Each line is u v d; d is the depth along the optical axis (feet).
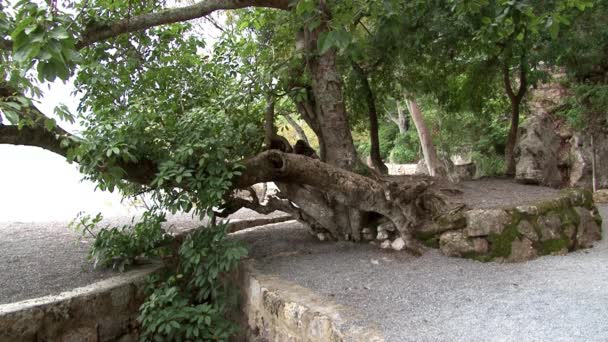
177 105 16.10
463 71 24.04
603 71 25.70
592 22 19.42
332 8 11.82
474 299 10.68
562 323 9.03
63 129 11.97
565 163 27.20
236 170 13.32
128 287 13.35
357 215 16.02
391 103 35.09
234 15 21.85
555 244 14.32
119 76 15.79
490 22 13.15
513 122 23.26
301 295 11.32
